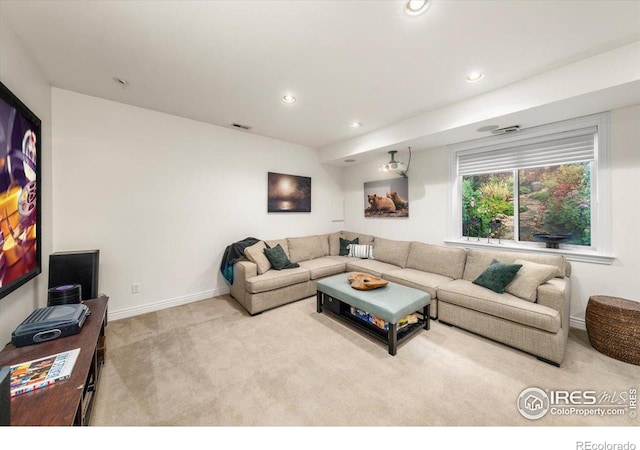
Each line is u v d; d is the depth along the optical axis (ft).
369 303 7.82
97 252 7.57
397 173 13.47
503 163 10.25
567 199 8.93
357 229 16.49
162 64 6.83
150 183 9.98
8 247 4.94
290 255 13.33
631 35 5.63
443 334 8.30
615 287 7.75
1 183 4.72
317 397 5.56
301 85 7.95
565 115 8.02
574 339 7.75
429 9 4.94
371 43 5.96
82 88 8.15
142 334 8.29
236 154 12.36
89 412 4.92
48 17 5.16
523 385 5.88
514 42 5.90
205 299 11.52
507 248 9.98
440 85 7.91
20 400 3.28
